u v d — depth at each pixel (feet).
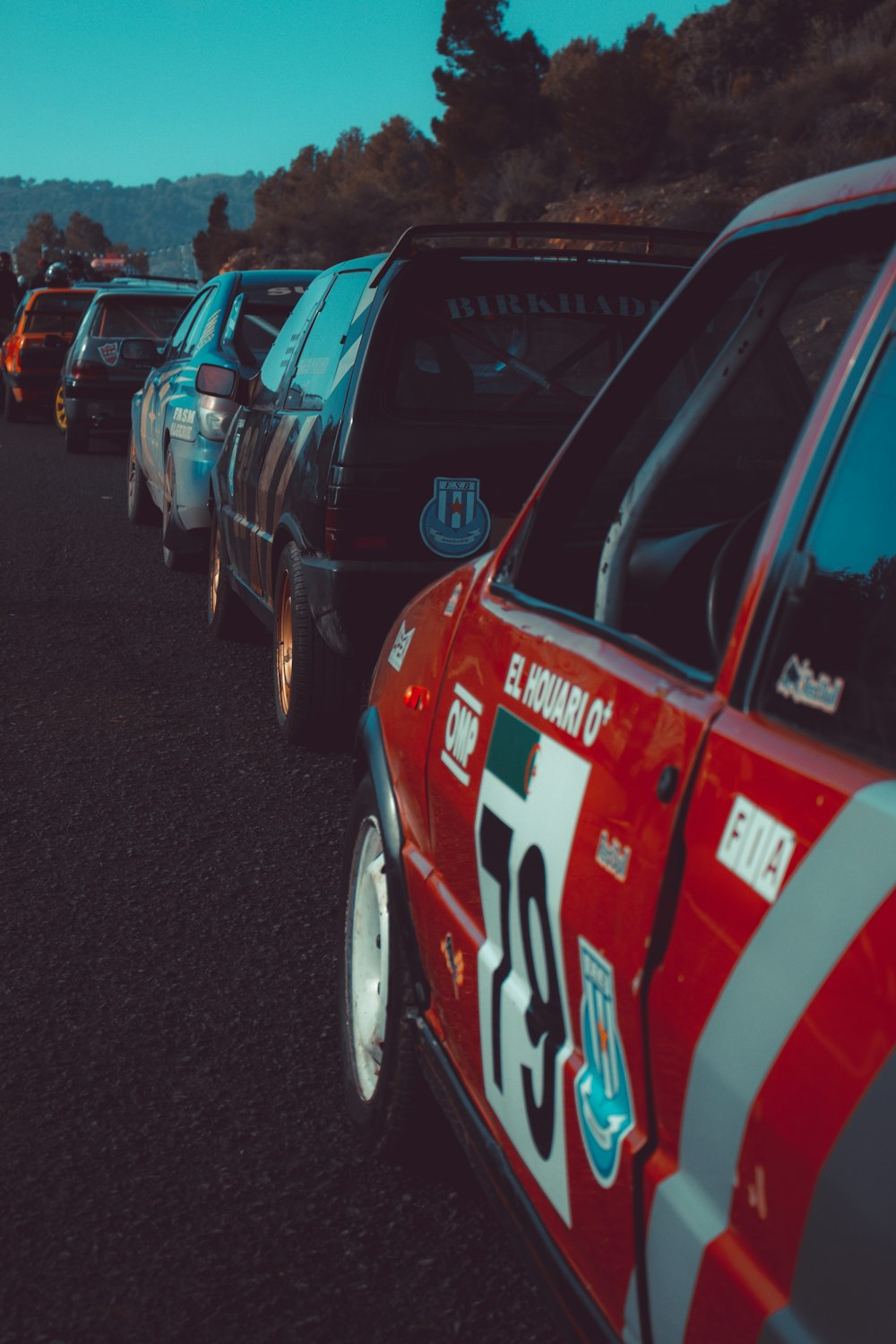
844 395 5.40
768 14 125.08
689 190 101.71
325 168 263.29
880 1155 4.07
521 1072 7.02
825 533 5.40
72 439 62.39
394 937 9.62
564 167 126.52
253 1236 9.24
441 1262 9.02
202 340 32.24
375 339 17.40
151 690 23.86
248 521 22.86
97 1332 8.27
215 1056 11.66
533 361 17.66
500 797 7.46
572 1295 6.20
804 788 4.82
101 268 178.60
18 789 18.53
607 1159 5.85
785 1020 4.57
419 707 9.43
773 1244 4.58
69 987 12.82
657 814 5.64
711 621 6.23
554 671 7.16
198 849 16.46
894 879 4.28
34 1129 10.47
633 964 5.63
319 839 16.90
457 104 144.77
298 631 19.31
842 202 5.77
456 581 9.61
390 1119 9.71
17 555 37.47
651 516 13.46
